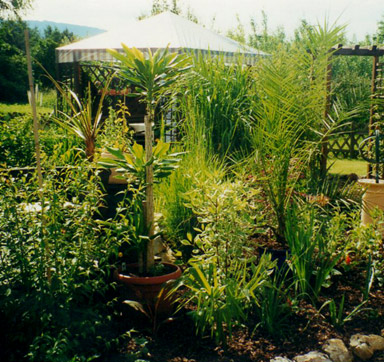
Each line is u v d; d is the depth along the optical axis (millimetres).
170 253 4113
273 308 3074
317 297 3387
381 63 7277
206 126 5742
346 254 3893
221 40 9859
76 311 2801
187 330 3018
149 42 8812
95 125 4434
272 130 4207
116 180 5727
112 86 10758
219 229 3131
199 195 3492
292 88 4164
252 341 2922
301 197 4395
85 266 2895
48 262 2832
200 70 6055
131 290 3096
